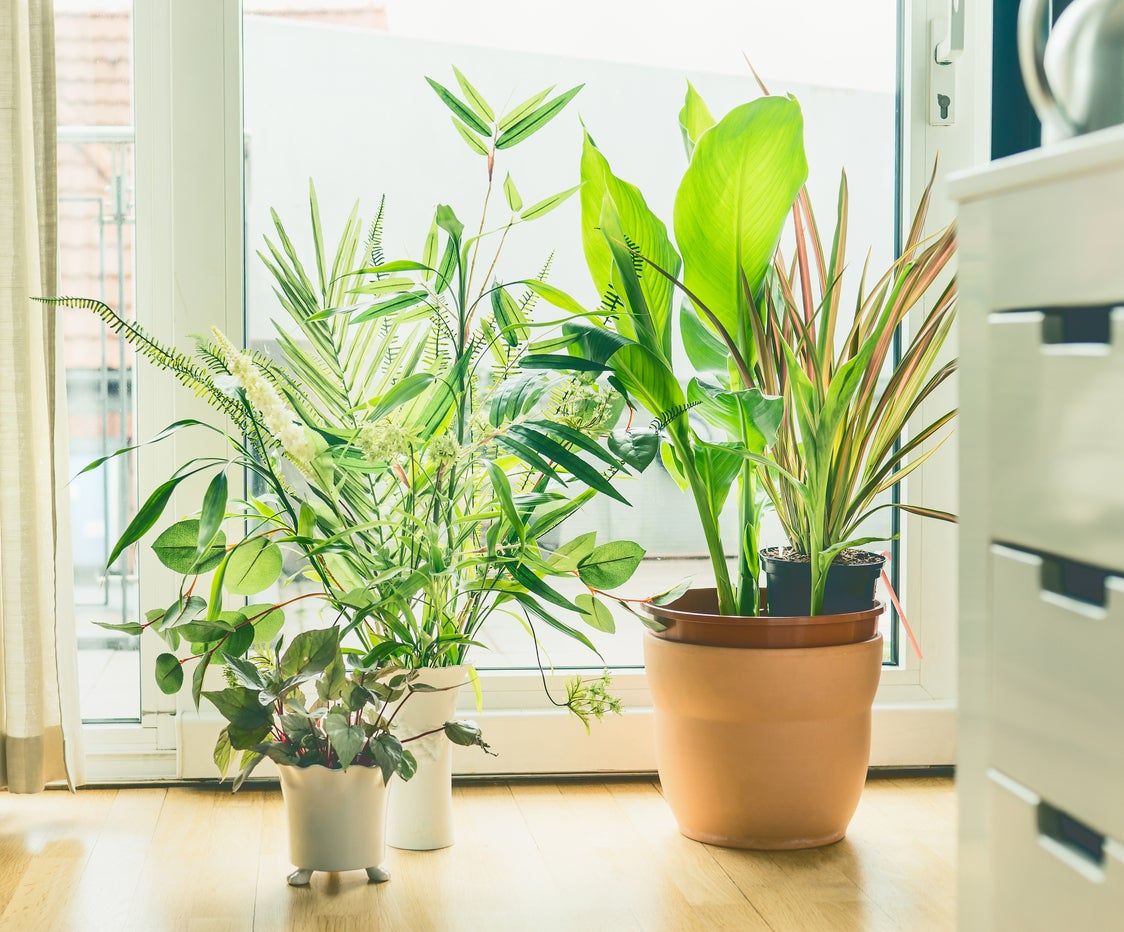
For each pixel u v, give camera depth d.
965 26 1.96
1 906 1.36
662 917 1.34
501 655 1.97
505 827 1.67
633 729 1.91
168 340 1.85
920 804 1.78
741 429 1.58
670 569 2.01
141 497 1.86
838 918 1.34
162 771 1.84
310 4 1.88
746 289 1.53
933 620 2.01
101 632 1.91
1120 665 0.67
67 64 1.86
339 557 1.51
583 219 1.65
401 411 1.57
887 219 2.04
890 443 1.62
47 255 1.64
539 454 1.54
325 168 1.90
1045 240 0.73
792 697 1.50
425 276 1.57
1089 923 0.70
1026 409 0.75
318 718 1.43
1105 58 0.86
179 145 1.83
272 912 1.35
